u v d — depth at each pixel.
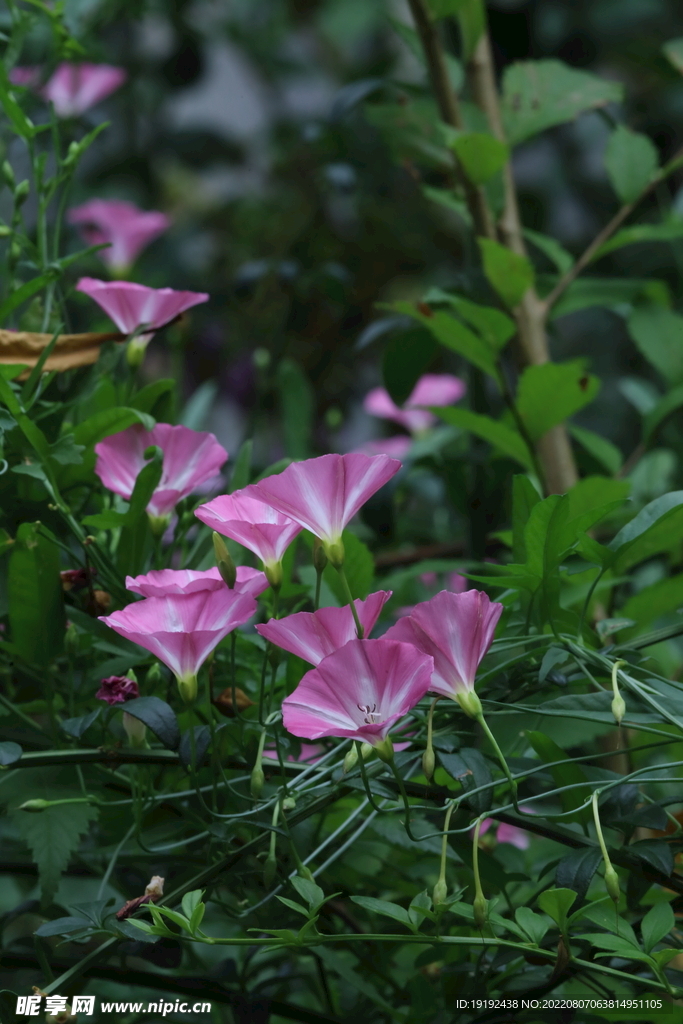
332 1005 1.44
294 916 1.40
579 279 1.69
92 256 2.24
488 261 1.52
